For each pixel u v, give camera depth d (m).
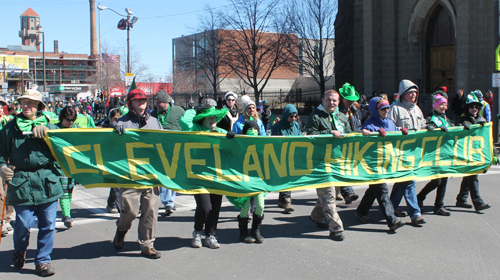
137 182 5.02
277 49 26.08
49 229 4.64
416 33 22.75
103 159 4.97
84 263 4.95
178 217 6.94
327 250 5.26
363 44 24.75
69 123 5.89
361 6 24.73
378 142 6.00
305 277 4.48
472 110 6.88
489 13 19.28
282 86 54.41
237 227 6.34
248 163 5.48
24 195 4.49
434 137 6.41
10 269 4.79
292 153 5.63
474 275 4.48
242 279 4.46
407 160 6.22
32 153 4.54
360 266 4.75
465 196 7.12
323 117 5.98
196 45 30.28
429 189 6.84
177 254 5.20
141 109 5.18
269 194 8.66
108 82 44.44
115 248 5.39
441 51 22.56
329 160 5.77
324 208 5.70
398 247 5.32
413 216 6.17
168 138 5.16
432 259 4.92
